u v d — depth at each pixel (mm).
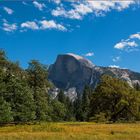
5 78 77688
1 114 67812
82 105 173625
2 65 82188
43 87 90875
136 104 107125
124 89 108125
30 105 76250
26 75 88188
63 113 100812
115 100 108688
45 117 85500
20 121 75125
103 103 109375
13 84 75000
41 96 87438
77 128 51344
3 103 69438
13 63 83250
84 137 35781
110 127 54938
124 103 104688
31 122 77562
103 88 108500
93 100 111625
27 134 38281
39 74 89688
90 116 112000
